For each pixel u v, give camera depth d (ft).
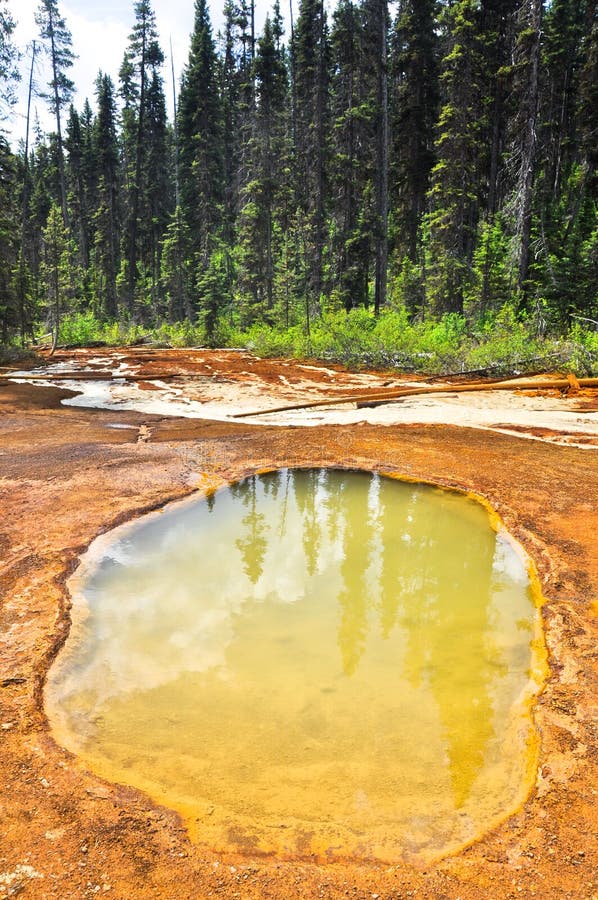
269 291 113.39
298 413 39.55
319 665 11.93
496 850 7.58
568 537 17.72
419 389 44.01
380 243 97.40
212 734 9.85
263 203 116.67
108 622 13.46
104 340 103.96
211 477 24.30
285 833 7.88
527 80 68.18
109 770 9.01
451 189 82.69
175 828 7.94
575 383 43.52
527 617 13.79
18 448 28.63
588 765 9.01
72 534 17.88
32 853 7.50
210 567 16.51
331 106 123.65
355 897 6.97
